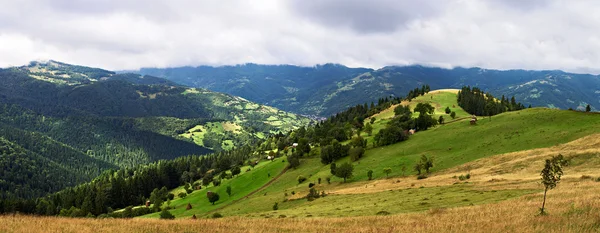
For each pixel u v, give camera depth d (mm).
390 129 175625
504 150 115438
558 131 122000
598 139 92375
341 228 37062
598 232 26109
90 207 190750
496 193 59219
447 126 180375
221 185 195500
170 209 166875
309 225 40625
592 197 40156
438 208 50188
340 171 129125
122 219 45562
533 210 37344
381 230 34031
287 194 124812
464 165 107375
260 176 189125
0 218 40562
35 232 32625
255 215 66250
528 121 147000
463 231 30531
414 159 134250
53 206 198000
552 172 34719
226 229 37438
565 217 31031
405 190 83062
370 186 107812
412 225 36125
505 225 31125
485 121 169750
